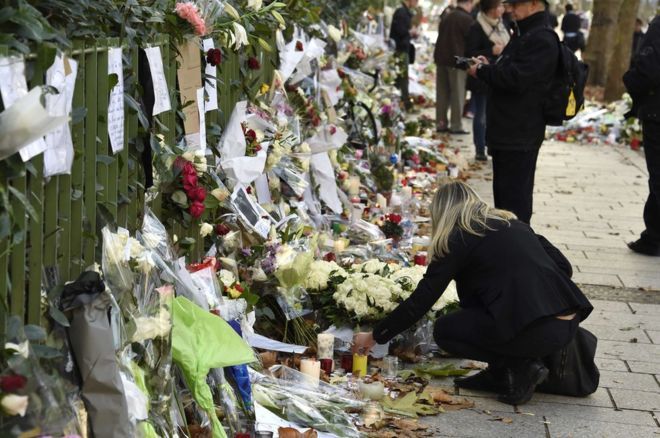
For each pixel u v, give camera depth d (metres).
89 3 4.02
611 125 17.23
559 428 5.16
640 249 9.33
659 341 6.73
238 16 6.04
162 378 3.93
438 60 16.23
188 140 5.45
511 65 8.19
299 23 8.95
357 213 8.21
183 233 5.36
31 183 3.42
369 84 12.50
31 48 3.34
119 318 3.70
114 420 3.44
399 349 6.05
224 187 5.70
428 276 5.39
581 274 8.51
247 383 4.59
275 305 6.03
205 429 4.19
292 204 7.19
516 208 8.52
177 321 4.22
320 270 6.21
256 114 6.73
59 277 3.69
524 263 5.35
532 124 8.34
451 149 14.86
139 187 4.60
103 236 3.87
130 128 4.45
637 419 5.35
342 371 5.74
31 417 3.12
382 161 10.41
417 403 5.32
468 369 5.86
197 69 5.48
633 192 12.50
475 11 17.70
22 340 3.16
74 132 3.82
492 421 5.21
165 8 5.04
